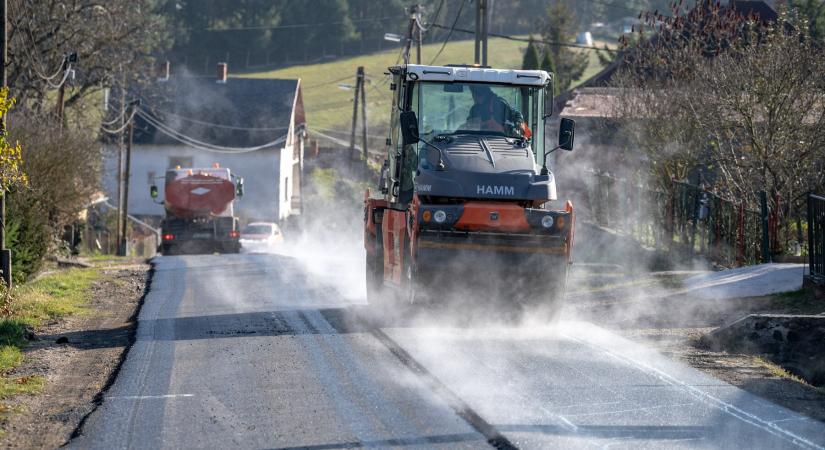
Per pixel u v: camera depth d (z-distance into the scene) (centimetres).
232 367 3997
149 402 3428
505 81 5169
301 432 2962
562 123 5225
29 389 3731
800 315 4450
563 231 4825
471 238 4766
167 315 5750
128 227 19125
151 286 7650
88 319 5831
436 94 5181
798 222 7169
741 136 7700
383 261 5619
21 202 7888
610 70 15338
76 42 14188
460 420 3052
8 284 6600
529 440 2791
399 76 5434
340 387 3556
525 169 4900
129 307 6431
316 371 3853
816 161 7462
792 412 3162
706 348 4484
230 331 4988
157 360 4219
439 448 2752
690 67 8756
